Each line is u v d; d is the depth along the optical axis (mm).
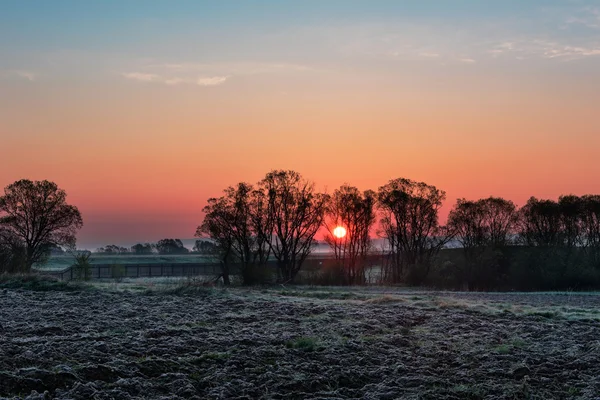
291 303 34969
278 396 15703
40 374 15297
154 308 30453
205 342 20828
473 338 24078
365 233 83875
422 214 83688
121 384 15359
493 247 76812
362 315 29734
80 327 23125
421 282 74750
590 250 78500
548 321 29828
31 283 41188
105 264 110125
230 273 74625
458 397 16359
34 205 77875
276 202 78188
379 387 16750
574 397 16516
